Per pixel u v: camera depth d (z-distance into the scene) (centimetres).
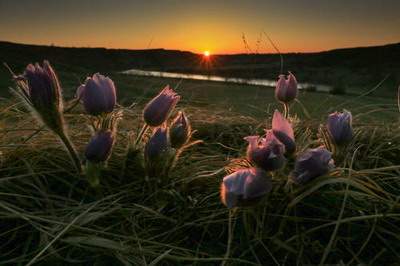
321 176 25
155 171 28
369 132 43
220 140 42
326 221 27
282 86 37
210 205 27
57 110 27
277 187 26
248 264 23
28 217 25
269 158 22
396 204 26
